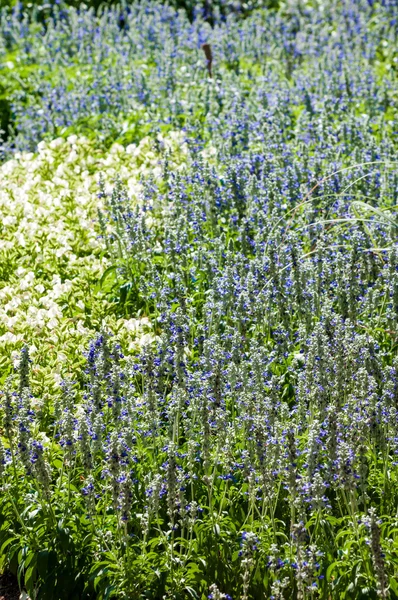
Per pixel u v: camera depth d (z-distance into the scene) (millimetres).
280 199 9945
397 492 6582
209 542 6285
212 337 7215
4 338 8391
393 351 8180
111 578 6172
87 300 9125
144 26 18453
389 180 10500
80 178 11844
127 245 9555
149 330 8648
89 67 17188
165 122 13883
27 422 6352
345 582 5941
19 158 12734
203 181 10164
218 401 6543
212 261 8953
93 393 6738
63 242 10211
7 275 9836
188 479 6688
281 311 8234
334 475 6215
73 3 22469
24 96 16172
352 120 12289
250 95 14398
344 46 17781
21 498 6703
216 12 20859
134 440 6531
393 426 6594
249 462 6250
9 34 20109
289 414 6691
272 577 6055
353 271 8094
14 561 6754
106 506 6598
